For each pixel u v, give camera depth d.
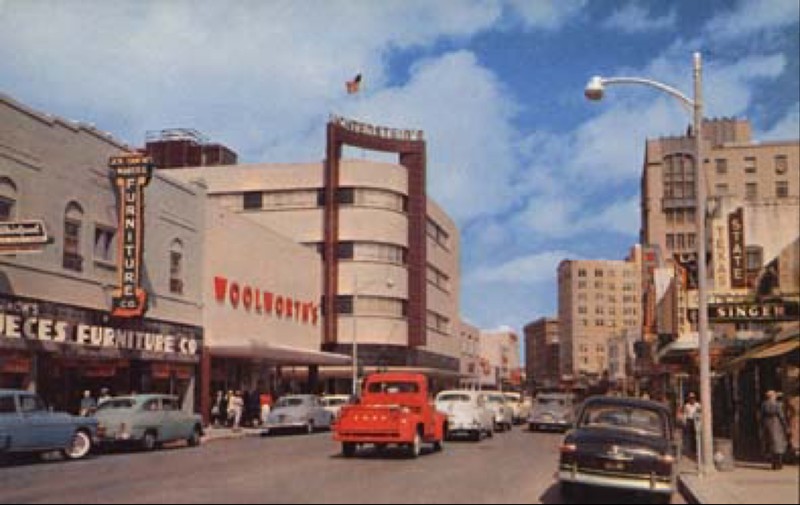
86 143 31.22
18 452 21.81
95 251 31.75
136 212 32.28
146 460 22.08
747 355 23.45
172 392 37.16
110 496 14.27
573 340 179.12
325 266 68.50
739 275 29.86
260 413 41.59
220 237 42.16
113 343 31.86
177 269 38.00
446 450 26.67
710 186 105.25
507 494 15.54
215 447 27.47
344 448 23.33
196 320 39.31
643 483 14.67
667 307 42.56
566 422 41.06
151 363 35.06
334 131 69.56
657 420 16.23
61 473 18.39
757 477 18.02
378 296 69.00
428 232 79.88
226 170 71.06
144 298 32.03
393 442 22.53
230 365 44.12
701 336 19.45
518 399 52.69
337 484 16.31
